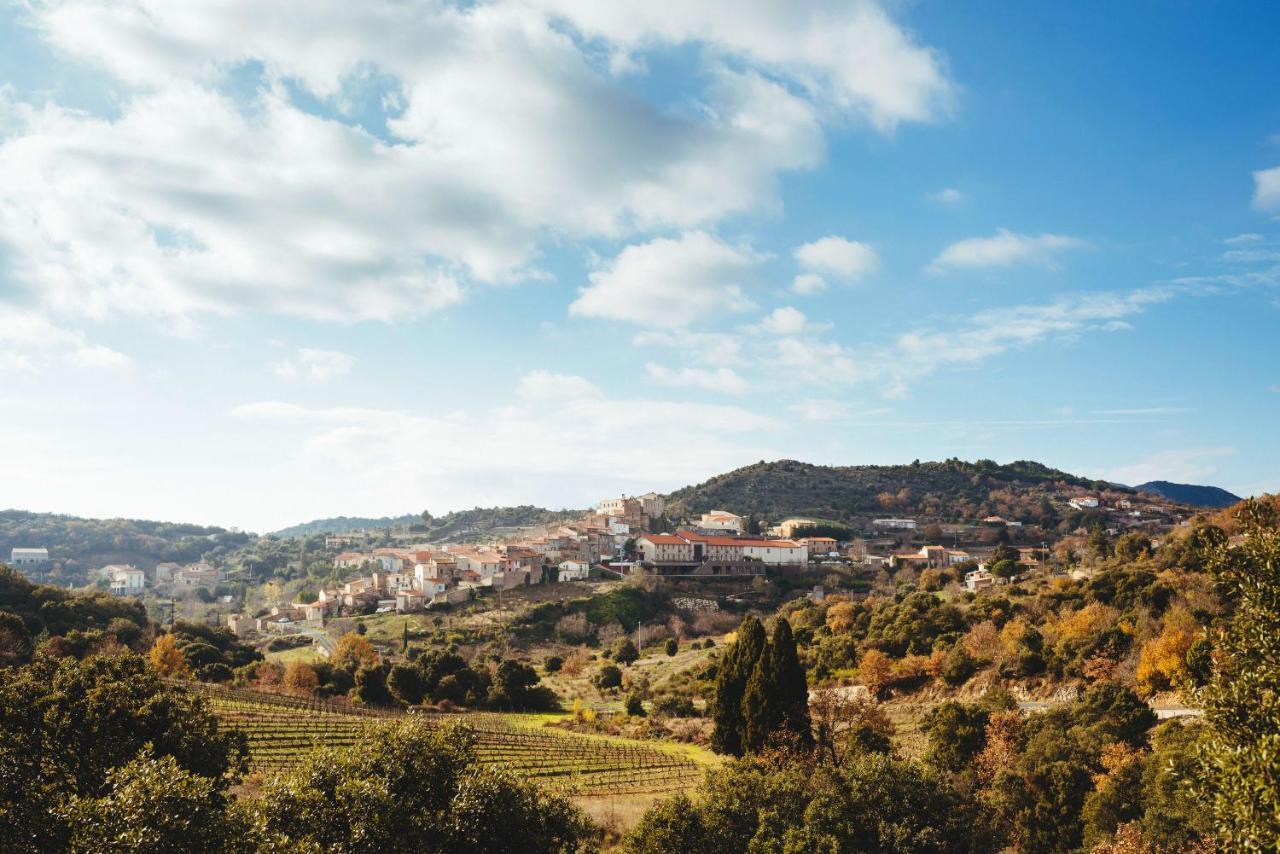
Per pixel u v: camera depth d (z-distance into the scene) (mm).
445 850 34500
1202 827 42781
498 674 130875
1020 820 55906
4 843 26594
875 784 46344
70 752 32750
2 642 105250
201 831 26578
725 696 84188
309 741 84125
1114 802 52188
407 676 124625
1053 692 88000
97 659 37250
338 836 31984
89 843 24625
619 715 118000
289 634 195125
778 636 78500
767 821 45250
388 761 36938
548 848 38000
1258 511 26547
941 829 44594
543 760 86000
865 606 144625
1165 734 58844
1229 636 26672
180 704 37344
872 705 82750
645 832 45188
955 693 96500
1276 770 21766
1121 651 87500
